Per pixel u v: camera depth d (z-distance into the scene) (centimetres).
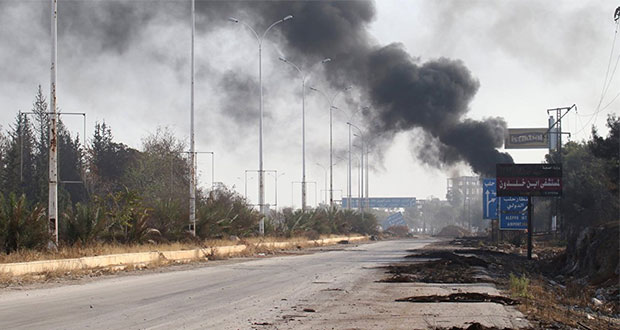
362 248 5631
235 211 4938
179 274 2484
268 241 5062
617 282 2512
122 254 2705
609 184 4981
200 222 4044
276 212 7244
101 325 1217
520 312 1449
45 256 2383
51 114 2575
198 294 1770
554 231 7050
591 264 3048
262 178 5341
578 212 6266
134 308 1463
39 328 1179
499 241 6694
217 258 3572
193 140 3797
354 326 1224
